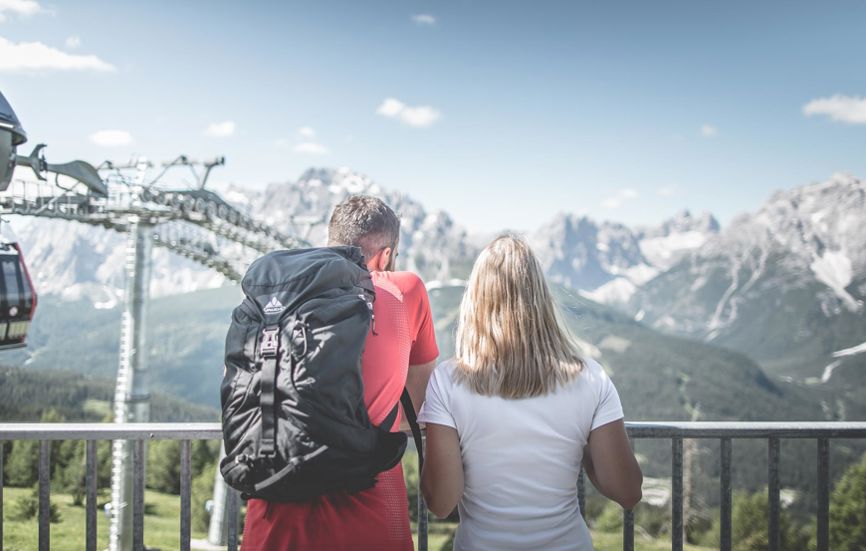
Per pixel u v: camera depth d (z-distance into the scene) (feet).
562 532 9.32
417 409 10.90
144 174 83.97
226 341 8.84
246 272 9.32
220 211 96.17
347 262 9.29
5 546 60.59
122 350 86.28
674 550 12.25
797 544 154.10
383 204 11.18
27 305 18.67
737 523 155.12
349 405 8.34
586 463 10.06
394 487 9.43
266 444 8.14
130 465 79.56
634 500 9.54
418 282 10.52
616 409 9.46
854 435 12.33
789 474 494.59
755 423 12.40
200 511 185.88
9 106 15.05
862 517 158.61
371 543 8.85
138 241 86.12
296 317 8.46
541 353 9.35
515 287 9.43
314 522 8.82
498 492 9.34
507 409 9.32
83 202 79.15
